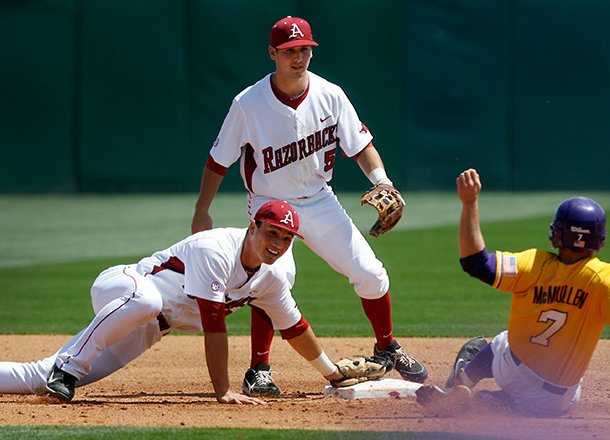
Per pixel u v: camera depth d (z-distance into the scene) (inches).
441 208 2829.7
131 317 768.3
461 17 3038.9
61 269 1881.2
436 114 3061.0
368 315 898.7
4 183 3161.9
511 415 697.0
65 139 3127.5
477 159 3075.8
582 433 631.8
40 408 751.7
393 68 3046.3
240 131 879.1
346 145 890.1
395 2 3031.5
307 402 797.2
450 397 695.1
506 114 3061.0
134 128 3100.4
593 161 3056.1
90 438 630.5
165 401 817.5
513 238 2171.5
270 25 3014.3
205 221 902.4
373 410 745.6
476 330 1251.2
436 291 1614.2
